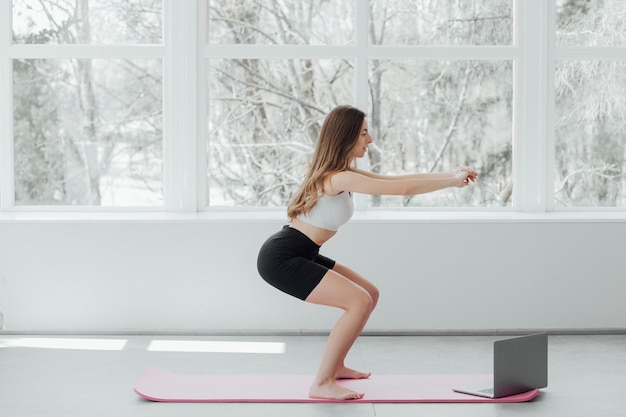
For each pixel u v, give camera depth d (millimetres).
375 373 4707
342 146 4180
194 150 6062
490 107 6156
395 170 6164
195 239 5738
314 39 6125
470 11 6145
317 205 4184
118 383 4457
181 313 5770
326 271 4129
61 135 6152
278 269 4129
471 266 5766
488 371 4754
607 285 5797
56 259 5738
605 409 3959
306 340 5602
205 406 4000
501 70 6141
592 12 6156
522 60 6105
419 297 5766
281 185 6176
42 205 6172
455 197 6211
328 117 4234
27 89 6133
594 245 5781
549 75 6133
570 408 3971
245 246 5742
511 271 5770
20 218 5770
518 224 5750
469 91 6145
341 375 4516
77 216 5898
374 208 6203
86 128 6148
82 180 6172
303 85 6141
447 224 5746
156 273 5750
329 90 6145
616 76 6188
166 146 6109
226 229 5734
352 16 6113
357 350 5316
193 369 4785
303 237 4188
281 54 6078
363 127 4242
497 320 5785
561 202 6227
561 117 6195
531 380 4227
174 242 5742
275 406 3994
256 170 6164
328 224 4191
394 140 6156
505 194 6188
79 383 4453
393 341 5582
